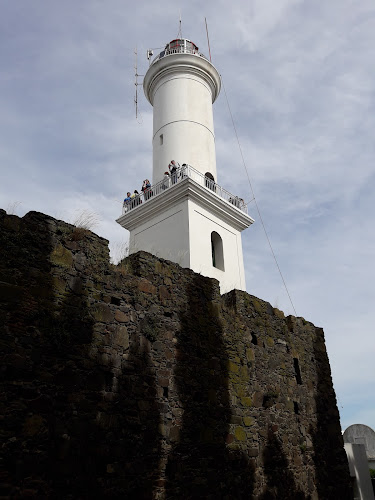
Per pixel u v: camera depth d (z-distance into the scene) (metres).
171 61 25.36
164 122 24.44
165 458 8.31
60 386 7.15
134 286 9.20
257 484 10.11
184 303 10.26
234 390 10.61
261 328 12.59
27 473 6.30
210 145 24.45
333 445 13.60
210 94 26.47
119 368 8.18
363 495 16.06
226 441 9.78
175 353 9.47
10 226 7.43
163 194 20.98
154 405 8.54
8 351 6.68
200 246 20.06
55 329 7.37
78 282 8.11
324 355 15.16
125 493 7.41
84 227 8.76
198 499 8.61
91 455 7.15
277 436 11.37
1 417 6.29
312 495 11.70
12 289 7.07
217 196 21.30
